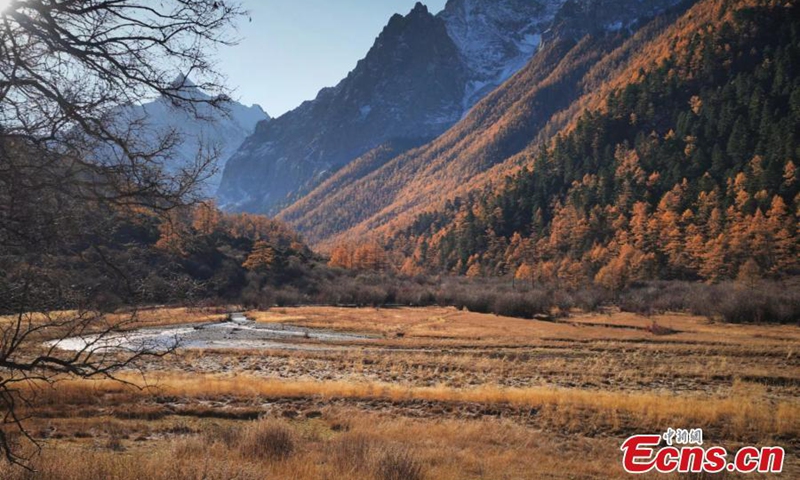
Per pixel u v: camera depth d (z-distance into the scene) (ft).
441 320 223.71
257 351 133.59
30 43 13.08
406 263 547.08
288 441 38.96
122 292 14.34
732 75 652.48
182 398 67.51
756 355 134.21
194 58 14.60
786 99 555.28
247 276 294.66
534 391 80.12
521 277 417.28
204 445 37.47
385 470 32.01
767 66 612.29
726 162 486.38
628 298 297.33
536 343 160.04
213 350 134.10
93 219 13.87
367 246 474.49
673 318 230.48
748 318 210.38
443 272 529.86
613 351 144.97
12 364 13.65
